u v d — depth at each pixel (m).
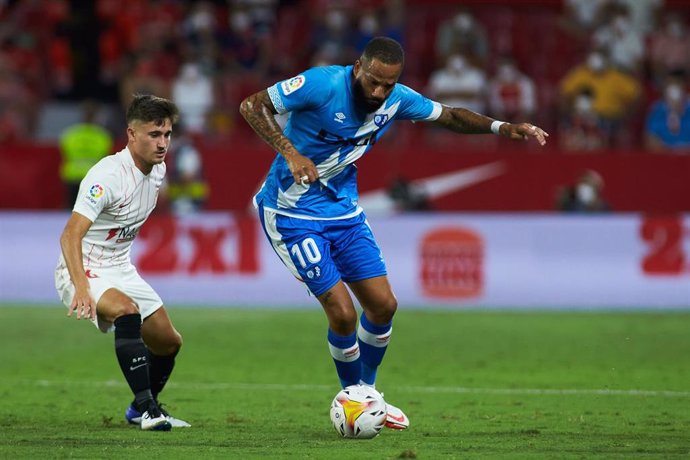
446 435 24.12
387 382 34.38
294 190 24.16
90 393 31.47
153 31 80.06
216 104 72.94
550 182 64.62
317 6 79.38
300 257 24.17
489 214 61.28
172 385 33.44
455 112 25.38
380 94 23.02
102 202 23.56
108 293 24.11
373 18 74.88
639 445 22.42
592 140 68.75
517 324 50.06
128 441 22.47
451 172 64.69
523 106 70.00
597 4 79.19
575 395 31.47
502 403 29.92
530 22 78.94
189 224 57.19
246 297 56.94
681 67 76.38
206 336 45.91
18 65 78.75
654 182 64.44
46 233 58.31
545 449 21.70
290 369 37.25
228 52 76.69
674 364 38.50
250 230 57.03
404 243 56.97
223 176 65.31
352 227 24.59
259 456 20.50
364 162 64.62
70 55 83.38
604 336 46.09
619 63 75.31
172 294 57.09
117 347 23.89
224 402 29.98
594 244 56.56
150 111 23.70
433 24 78.75
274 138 22.78
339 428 23.22
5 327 48.38
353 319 23.92
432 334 46.78
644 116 71.75
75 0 86.00
